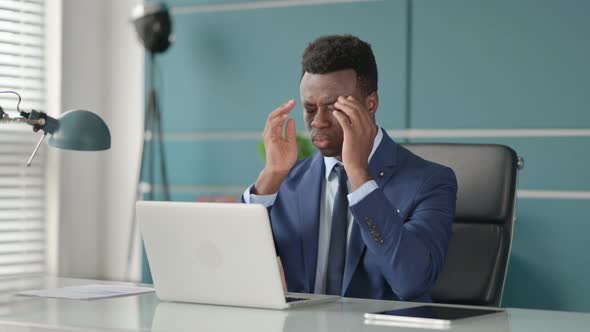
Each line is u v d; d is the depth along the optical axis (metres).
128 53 6.62
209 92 6.28
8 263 6.18
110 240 6.71
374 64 3.21
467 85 5.50
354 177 2.79
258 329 2.18
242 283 2.55
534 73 5.33
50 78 6.39
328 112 3.10
